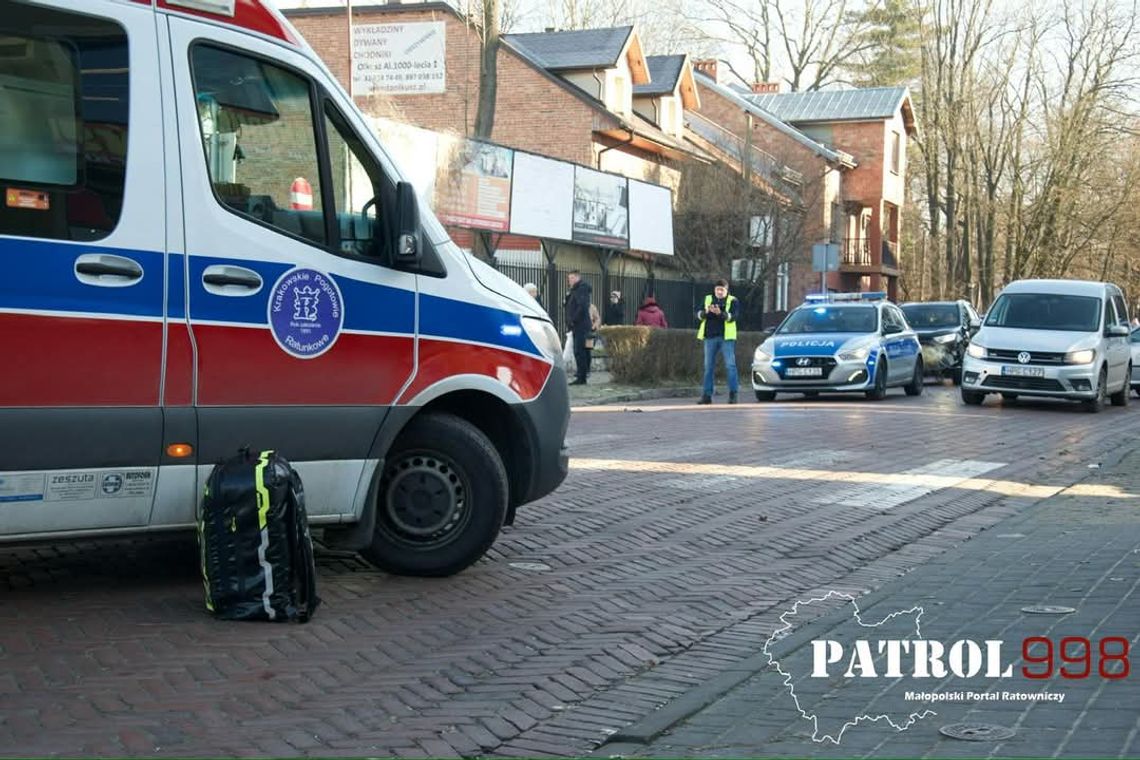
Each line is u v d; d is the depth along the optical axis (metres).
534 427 8.05
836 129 59.81
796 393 26.88
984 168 61.28
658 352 27.00
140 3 6.73
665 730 5.38
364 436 7.38
